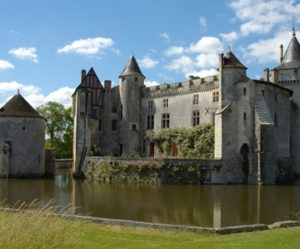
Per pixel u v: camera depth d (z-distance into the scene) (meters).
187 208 20.33
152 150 46.88
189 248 9.98
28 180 37.06
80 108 45.62
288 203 22.52
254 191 29.11
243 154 37.19
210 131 40.97
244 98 37.47
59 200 22.83
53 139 69.62
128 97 48.28
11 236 7.64
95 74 49.19
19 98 41.69
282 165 39.66
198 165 34.78
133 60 49.50
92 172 39.53
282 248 9.77
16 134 40.09
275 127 39.38
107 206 20.73
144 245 10.35
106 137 48.75
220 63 38.62
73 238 8.77
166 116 45.91
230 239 11.14
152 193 26.86
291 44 46.19
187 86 44.25
